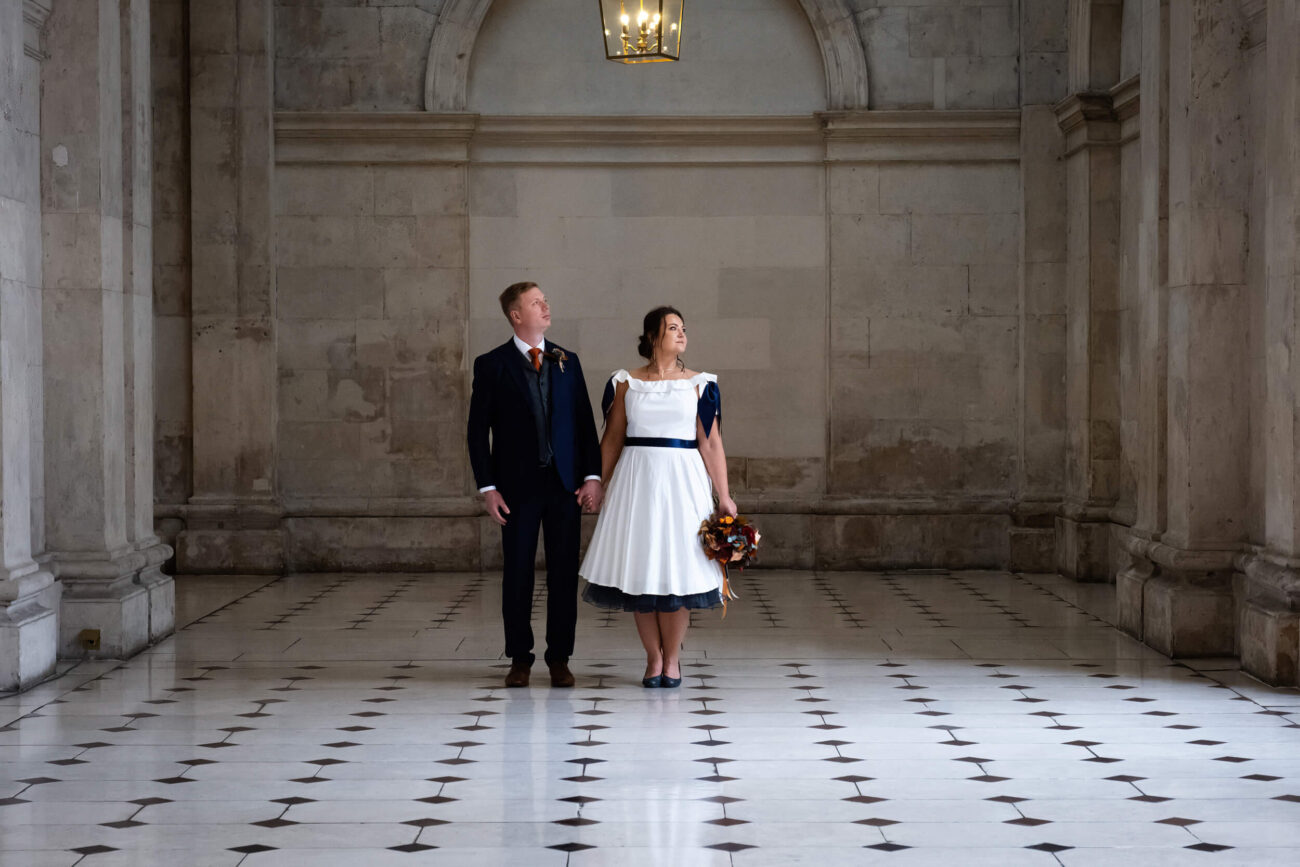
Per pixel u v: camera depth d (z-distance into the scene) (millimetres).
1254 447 8648
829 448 13680
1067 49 13305
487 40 13781
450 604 11383
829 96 13680
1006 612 10820
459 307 13633
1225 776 5828
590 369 13758
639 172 13711
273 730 6758
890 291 13648
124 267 9273
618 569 7531
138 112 9375
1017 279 13602
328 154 13547
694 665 8523
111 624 8719
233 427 13367
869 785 5695
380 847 4879
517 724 6867
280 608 11133
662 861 4719
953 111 13492
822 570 13633
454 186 13602
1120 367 12578
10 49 7824
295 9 13562
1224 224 8680
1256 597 8211
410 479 13672
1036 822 5164
